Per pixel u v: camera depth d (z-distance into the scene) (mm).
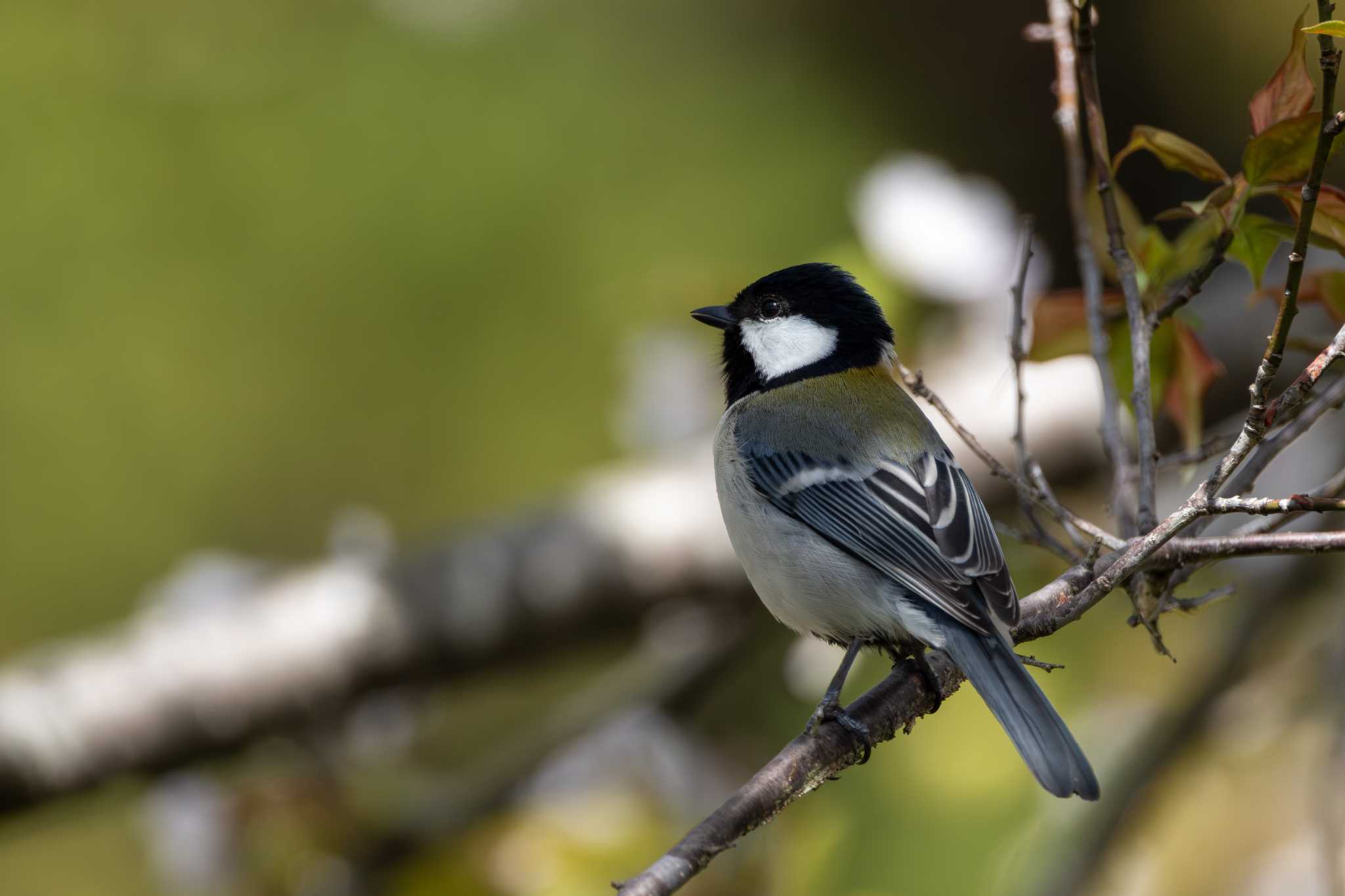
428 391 12430
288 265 12266
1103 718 9930
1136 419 6277
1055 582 5977
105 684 9594
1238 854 9789
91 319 12102
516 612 10344
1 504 11938
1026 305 9945
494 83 12484
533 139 12414
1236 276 11555
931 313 10102
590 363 12312
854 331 8016
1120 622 9836
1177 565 5645
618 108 12539
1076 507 11070
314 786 8719
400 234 12336
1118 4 13805
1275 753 9828
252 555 12328
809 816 8656
